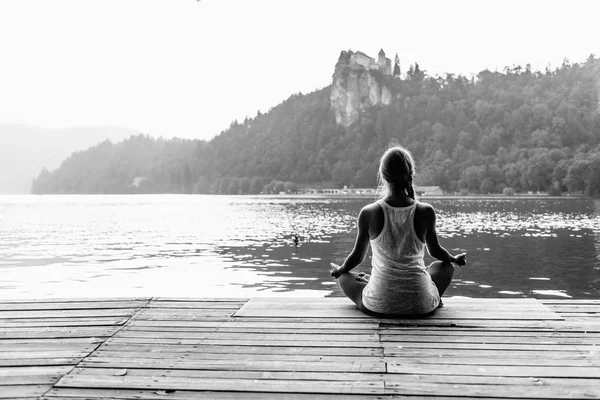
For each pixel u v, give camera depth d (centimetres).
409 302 362
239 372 277
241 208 7800
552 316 381
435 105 19225
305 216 5366
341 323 365
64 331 355
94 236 2998
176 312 403
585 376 269
